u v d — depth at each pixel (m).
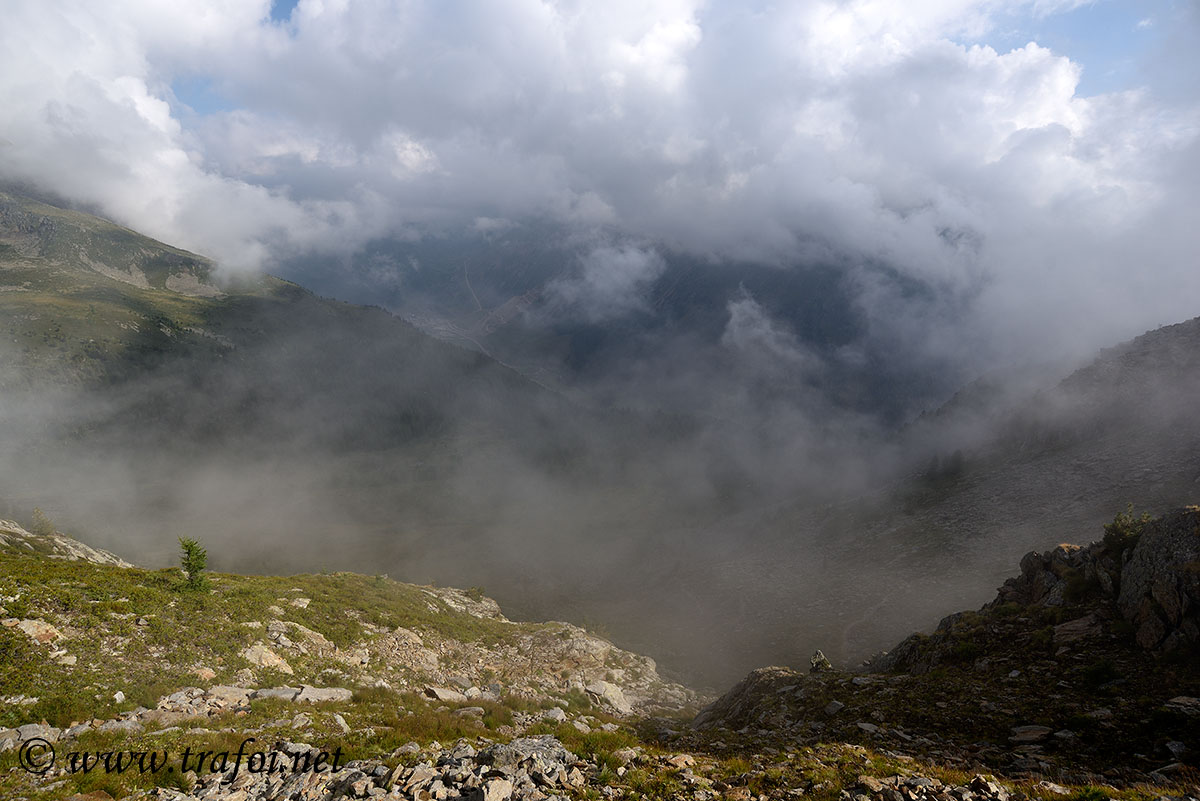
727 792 15.73
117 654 24.72
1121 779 17.17
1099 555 33.16
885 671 37.62
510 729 26.41
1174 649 24.59
